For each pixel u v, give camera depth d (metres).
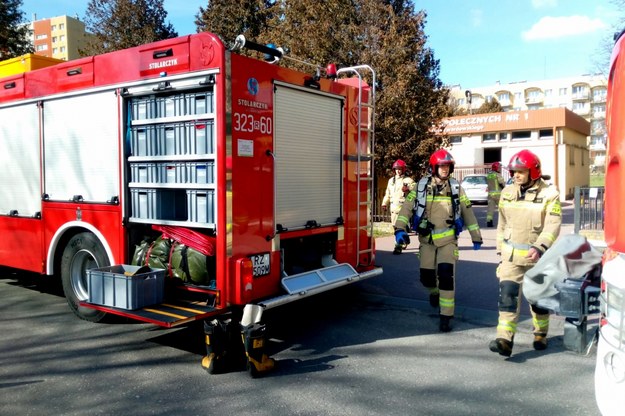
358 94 6.70
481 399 4.11
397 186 11.06
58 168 6.34
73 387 4.41
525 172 4.81
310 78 5.84
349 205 6.56
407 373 4.67
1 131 7.11
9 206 7.09
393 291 7.63
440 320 5.88
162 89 5.12
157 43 5.16
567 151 32.28
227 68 4.77
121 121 5.55
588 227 12.69
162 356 5.16
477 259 10.12
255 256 5.11
